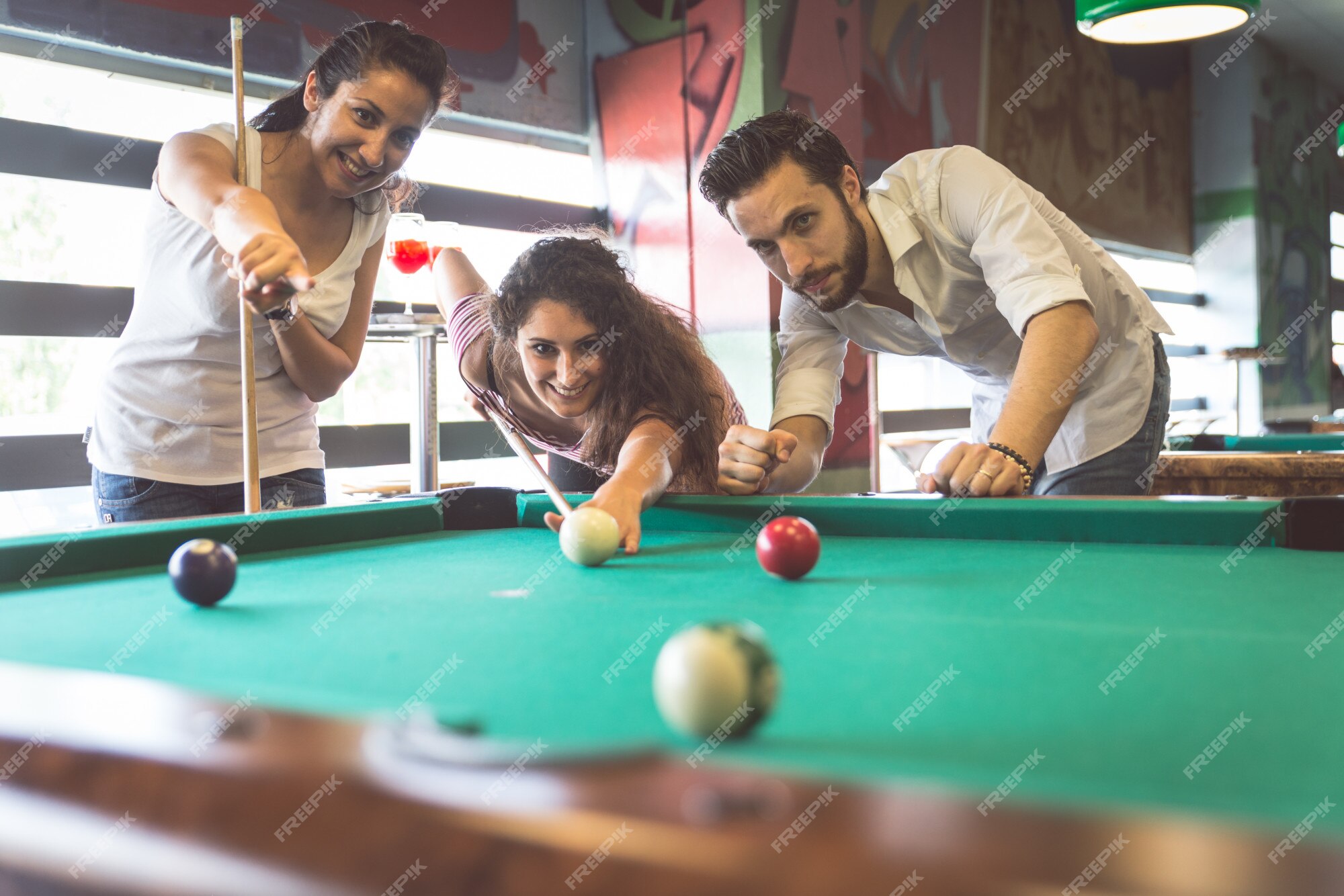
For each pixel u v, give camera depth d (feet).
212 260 7.55
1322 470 11.51
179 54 13.39
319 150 7.59
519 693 2.94
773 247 7.16
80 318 12.90
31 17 12.10
